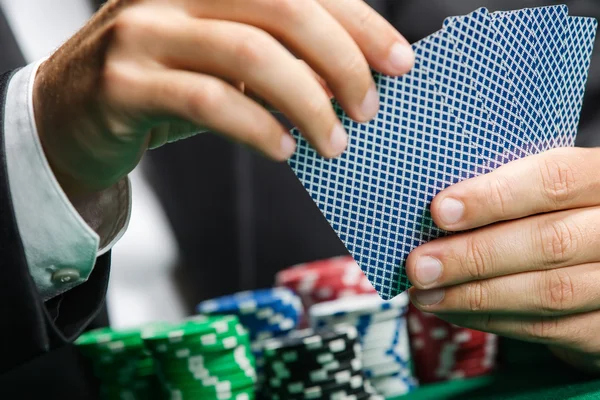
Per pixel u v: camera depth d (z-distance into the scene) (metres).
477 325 1.40
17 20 2.92
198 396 1.63
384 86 1.12
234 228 3.14
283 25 0.89
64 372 2.44
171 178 3.07
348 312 1.76
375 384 1.77
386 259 1.22
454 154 1.19
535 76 1.22
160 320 2.96
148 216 3.02
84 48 0.96
